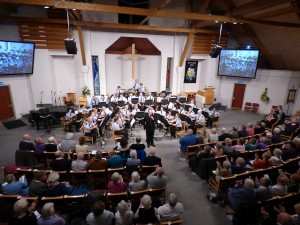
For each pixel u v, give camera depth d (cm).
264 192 431
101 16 1321
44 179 443
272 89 1382
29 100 1262
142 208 358
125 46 1520
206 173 603
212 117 1122
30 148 620
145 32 1423
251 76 1375
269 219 394
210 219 483
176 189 593
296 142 698
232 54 1411
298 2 724
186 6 1423
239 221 408
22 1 701
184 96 1469
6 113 1141
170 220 371
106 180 531
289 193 435
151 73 1608
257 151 638
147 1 1370
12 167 502
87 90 1374
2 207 422
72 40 875
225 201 493
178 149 857
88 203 413
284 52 1283
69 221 442
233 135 757
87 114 1065
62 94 1436
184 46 1513
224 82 1572
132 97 1330
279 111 1122
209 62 1555
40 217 377
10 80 1145
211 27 1495
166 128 1033
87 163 532
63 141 659
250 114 1434
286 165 569
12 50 1070
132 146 610
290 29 1093
